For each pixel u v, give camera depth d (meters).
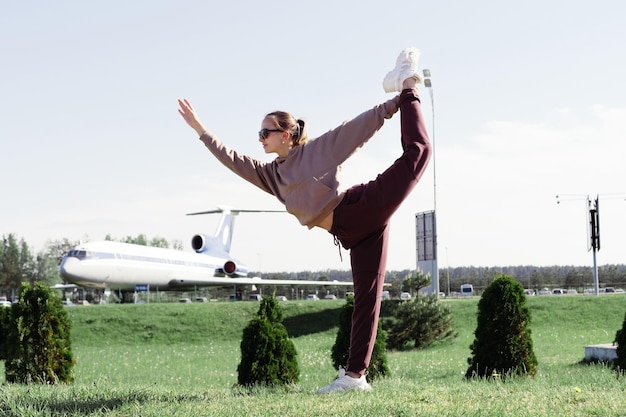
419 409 4.96
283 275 107.00
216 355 24.03
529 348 11.16
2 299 89.25
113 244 43.22
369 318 5.54
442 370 17.70
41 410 5.44
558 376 11.02
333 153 4.93
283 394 6.28
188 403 5.67
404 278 30.45
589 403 5.30
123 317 32.50
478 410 4.79
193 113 5.50
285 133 5.14
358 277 5.40
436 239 34.25
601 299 33.19
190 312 33.34
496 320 11.21
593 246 45.09
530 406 5.15
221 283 50.41
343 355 12.55
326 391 5.83
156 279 46.97
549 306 32.47
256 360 10.62
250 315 33.41
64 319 12.01
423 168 4.89
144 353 25.45
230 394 6.63
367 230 5.06
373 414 4.74
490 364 11.11
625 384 7.20
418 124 4.92
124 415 5.25
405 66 5.08
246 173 5.33
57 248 96.06
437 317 26.25
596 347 16.70
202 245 58.41
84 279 40.34
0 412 5.44
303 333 31.11
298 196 4.96
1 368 17.62
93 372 18.36
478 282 104.62
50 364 11.62
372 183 4.93
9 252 91.56
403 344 26.73
